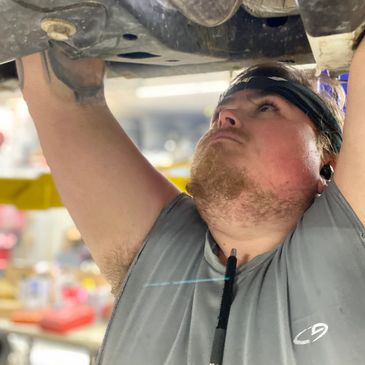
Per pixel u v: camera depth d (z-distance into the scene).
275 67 0.98
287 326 0.79
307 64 1.01
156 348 0.88
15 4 0.71
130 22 0.75
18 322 2.83
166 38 0.81
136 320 0.93
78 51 0.86
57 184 1.07
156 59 0.92
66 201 1.07
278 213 0.92
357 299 0.76
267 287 0.84
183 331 0.87
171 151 6.26
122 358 0.91
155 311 0.92
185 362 0.84
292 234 0.88
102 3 0.72
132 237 1.03
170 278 0.95
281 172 0.91
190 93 4.89
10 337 3.25
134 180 1.05
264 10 0.83
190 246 0.99
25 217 4.93
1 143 2.56
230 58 0.92
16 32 0.76
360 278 0.77
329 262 0.79
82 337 2.61
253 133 0.93
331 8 0.62
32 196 2.01
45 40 0.79
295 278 0.82
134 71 1.05
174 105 6.04
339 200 0.81
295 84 0.98
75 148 1.05
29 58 1.02
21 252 4.79
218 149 0.92
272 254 0.89
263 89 0.97
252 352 0.79
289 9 0.82
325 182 0.98
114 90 1.42
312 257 0.81
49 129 1.06
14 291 3.19
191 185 0.96
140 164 1.08
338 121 1.04
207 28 0.87
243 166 0.91
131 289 0.97
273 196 0.91
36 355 3.76
